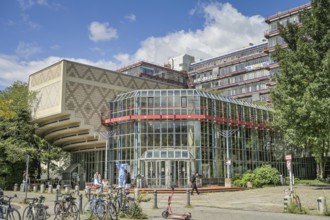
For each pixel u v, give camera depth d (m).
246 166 46.94
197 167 40.62
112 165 43.41
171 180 38.50
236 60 92.25
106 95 46.38
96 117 44.78
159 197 29.77
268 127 51.19
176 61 109.19
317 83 29.20
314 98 28.89
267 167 43.69
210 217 17.19
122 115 44.31
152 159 39.19
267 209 20.56
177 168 38.97
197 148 41.12
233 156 45.38
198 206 22.41
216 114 44.62
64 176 45.78
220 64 96.00
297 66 31.03
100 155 48.66
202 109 43.09
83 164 52.47
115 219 15.79
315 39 33.53
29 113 46.50
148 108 42.84
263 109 52.47
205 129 42.56
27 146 43.59
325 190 32.75
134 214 16.62
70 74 43.19
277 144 53.56
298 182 48.00
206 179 40.78
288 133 34.97
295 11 73.81
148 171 39.16
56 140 52.94
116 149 43.47
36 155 44.62
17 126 43.88
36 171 49.41
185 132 41.62
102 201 15.57
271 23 78.69
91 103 44.59
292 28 36.91
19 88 48.47
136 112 42.72
